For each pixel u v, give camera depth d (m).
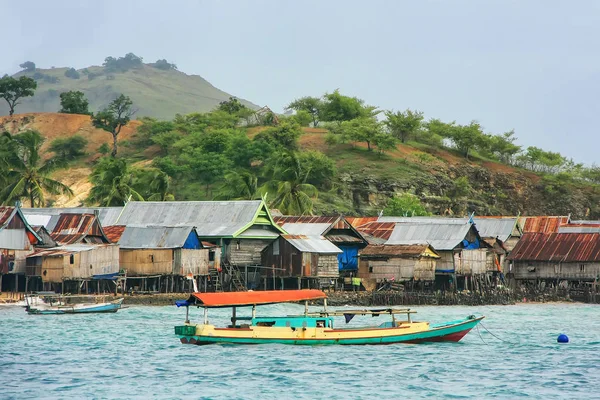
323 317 136.00
